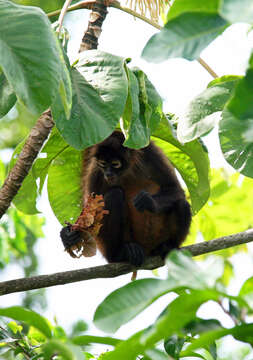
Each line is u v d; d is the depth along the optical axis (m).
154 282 4.60
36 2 12.02
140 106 8.95
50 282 9.08
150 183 13.82
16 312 5.82
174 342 6.50
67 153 12.19
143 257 11.72
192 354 6.65
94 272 9.93
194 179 12.39
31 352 8.28
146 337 4.09
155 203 11.81
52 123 9.12
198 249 10.06
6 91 8.42
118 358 4.99
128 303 4.62
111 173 12.80
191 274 4.30
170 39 4.56
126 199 13.54
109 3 10.64
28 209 11.94
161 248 12.52
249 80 4.01
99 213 10.09
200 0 4.44
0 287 8.75
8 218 15.74
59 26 8.88
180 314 4.42
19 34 6.44
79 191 12.58
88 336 6.31
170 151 12.77
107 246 12.63
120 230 12.49
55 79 6.46
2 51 6.33
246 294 4.52
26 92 6.35
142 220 12.90
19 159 9.12
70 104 7.11
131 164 13.38
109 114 8.05
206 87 9.32
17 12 6.60
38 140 9.07
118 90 8.15
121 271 10.53
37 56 6.41
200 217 14.67
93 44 10.44
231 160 7.91
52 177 12.38
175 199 12.71
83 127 8.00
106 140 13.08
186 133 8.45
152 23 10.82
